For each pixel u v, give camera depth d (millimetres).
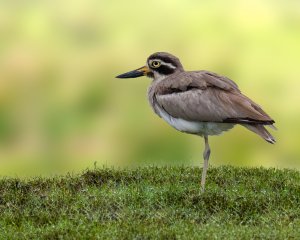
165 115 13461
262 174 13953
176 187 12930
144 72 14039
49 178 13891
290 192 12828
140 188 13016
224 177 13789
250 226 11539
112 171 13984
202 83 13094
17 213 12172
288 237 10969
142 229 11266
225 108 12789
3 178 13945
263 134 12547
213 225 11484
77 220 11812
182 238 10992
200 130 13133
